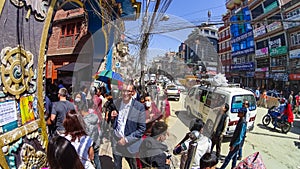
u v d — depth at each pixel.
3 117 2.12
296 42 24.48
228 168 4.93
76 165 1.59
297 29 24.05
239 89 7.19
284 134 8.21
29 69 2.57
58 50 9.18
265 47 29.64
